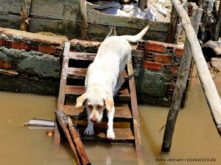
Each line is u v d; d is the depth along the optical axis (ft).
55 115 15.06
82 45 16.44
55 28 17.17
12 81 16.85
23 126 15.33
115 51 15.19
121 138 14.62
